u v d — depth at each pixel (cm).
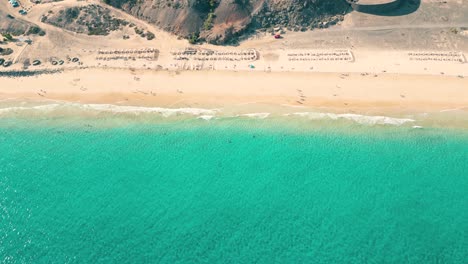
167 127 9081
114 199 7788
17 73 10181
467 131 8750
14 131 9100
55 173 8262
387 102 9338
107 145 8775
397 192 7769
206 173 8219
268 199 7731
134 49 10681
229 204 7675
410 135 8712
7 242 7162
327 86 9700
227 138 8831
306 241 7075
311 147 8594
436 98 9375
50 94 9800
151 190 7931
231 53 10531
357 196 7725
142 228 7325
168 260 6875
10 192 7944
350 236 7125
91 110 9450
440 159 8288
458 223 7269
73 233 7281
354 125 8925
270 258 6862
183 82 9938
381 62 10200
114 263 6856
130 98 9650
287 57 10406
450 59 10212
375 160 8312
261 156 8481
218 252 6962
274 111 9275
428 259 6788
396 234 7138
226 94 9656
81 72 10225
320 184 7950
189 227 7325
